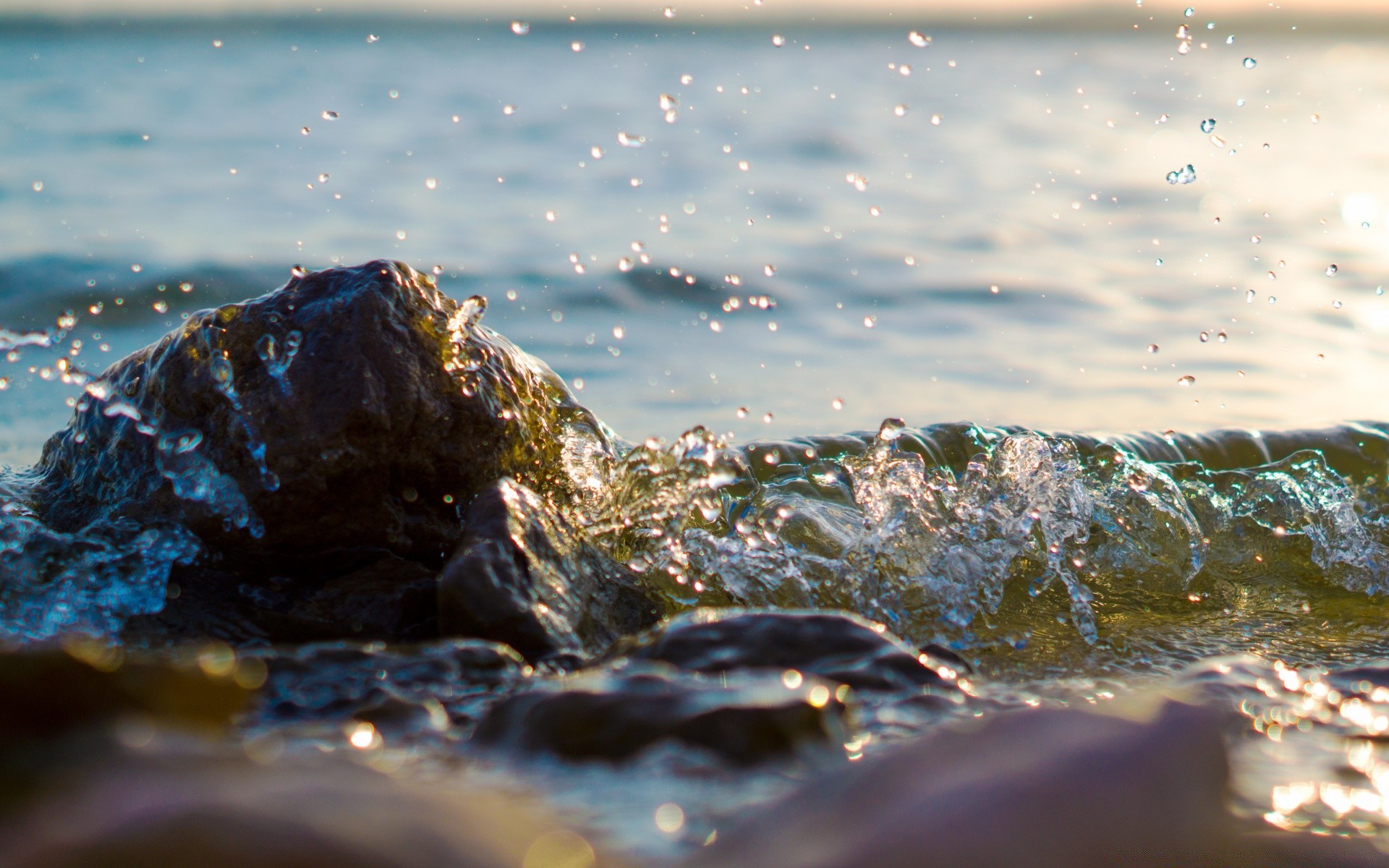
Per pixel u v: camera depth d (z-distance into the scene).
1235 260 9.40
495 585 2.45
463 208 10.74
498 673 2.07
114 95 17.72
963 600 3.00
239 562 2.89
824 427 5.28
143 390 3.09
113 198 10.45
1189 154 15.78
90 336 6.81
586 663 2.30
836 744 1.53
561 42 40.72
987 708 1.90
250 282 8.06
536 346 6.70
